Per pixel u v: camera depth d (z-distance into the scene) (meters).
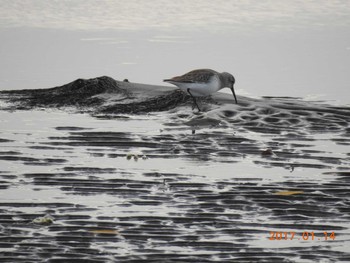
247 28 26.62
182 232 10.76
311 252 10.21
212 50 23.58
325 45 24.38
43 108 17.55
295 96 18.83
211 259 9.97
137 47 23.88
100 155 14.23
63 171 13.23
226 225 11.02
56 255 10.01
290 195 12.12
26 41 24.48
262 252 10.18
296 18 28.34
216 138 15.35
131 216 11.27
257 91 19.34
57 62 22.08
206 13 28.91
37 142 14.99
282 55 23.12
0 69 21.17
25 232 10.70
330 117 16.83
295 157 14.27
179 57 22.75
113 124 16.33
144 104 17.70
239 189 12.41
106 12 28.80
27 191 12.26
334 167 13.70
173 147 14.76
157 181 12.80
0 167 13.43
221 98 18.03
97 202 11.83
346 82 20.17
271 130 15.95
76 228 10.84
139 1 30.69
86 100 18.02
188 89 17.36
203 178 12.98
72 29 26.19
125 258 9.95
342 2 31.23
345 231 10.87
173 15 28.52
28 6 29.55
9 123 16.30
